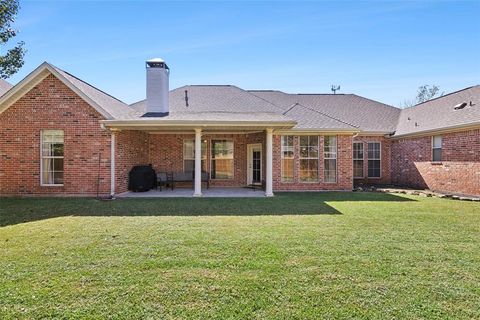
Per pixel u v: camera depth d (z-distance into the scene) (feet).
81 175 39.68
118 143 41.16
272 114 46.16
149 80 46.29
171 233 20.72
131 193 43.50
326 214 27.78
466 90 51.16
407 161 54.08
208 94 55.72
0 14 34.78
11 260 15.31
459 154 42.39
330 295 11.74
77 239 19.21
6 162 39.52
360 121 61.36
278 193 45.06
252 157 53.42
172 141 53.06
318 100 67.56
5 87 50.88
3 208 30.63
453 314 10.43
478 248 17.52
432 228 22.35
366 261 15.34
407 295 11.76
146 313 10.41
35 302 11.10
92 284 12.59
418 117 56.49
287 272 13.91
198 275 13.55
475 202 35.60
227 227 22.52
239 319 10.08
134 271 13.97
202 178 50.62
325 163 49.93
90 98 39.27
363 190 48.88
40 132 39.55
